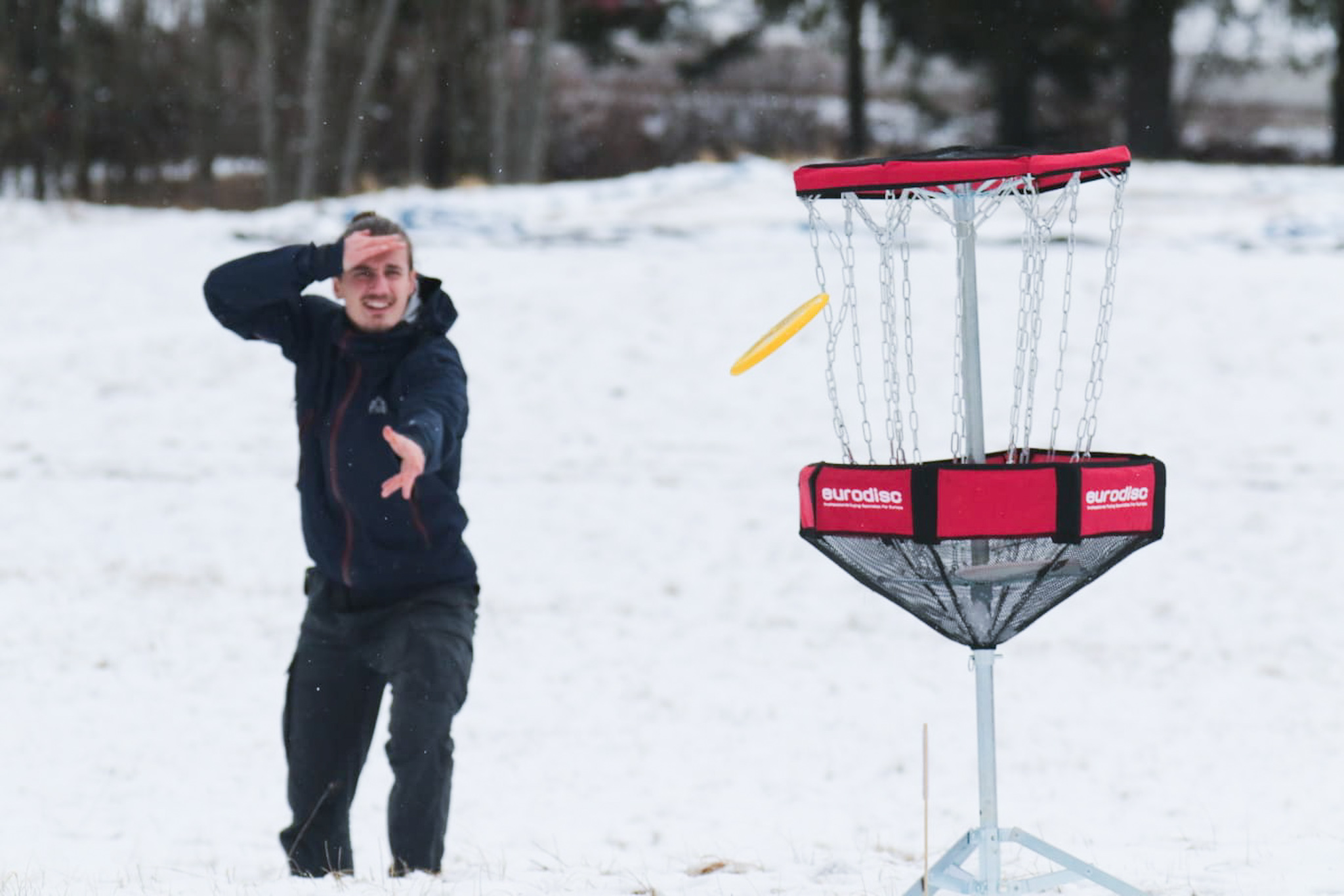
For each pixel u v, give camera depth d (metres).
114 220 119.38
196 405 76.00
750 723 36.78
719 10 199.75
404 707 19.16
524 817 28.48
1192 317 85.12
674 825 27.61
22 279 97.94
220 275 18.81
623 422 73.44
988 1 176.00
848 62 191.25
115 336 86.06
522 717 37.25
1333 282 91.00
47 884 19.78
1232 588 52.03
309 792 20.23
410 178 188.50
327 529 19.58
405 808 19.14
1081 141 195.38
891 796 30.20
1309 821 26.22
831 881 18.59
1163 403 74.38
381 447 19.25
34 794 29.58
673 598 50.97
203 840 26.59
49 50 186.75
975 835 14.81
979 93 198.12
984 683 14.45
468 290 92.75
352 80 192.00
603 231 109.38
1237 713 37.94
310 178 167.88
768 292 90.88
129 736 34.16
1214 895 16.78
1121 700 39.44
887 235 14.69
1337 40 179.75
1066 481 13.31
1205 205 116.31
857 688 40.50
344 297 19.36
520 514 60.81
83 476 65.50
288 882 18.66
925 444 69.44
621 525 59.34
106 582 50.44
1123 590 51.94
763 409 74.81
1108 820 27.20
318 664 20.02
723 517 60.34
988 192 14.20
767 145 195.62
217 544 56.53
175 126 198.50
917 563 14.00
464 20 192.88
